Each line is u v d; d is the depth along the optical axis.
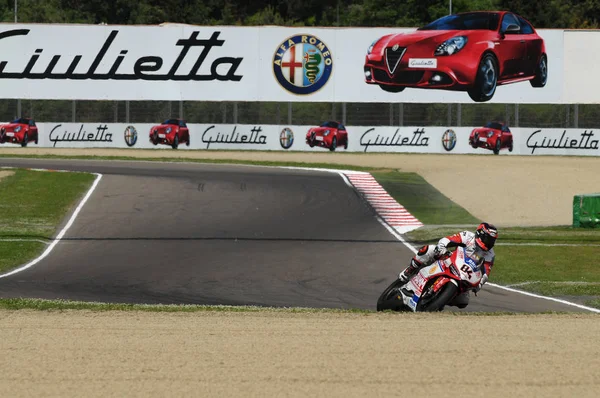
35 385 23.50
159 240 78.00
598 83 170.25
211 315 35.78
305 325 32.94
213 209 96.94
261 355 27.27
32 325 32.66
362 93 168.00
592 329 32.81
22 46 167.38
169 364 25.98
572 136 167.50
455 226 90.38
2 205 96.12
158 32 167.62
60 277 59.12
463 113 171.00
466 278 36.56
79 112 171.75
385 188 116.62
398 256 70.38
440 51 165.38
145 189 108.81
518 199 110.06
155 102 173.12
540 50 169.25
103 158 144.50
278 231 84.25
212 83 168.00
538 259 68.56
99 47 167.62
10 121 171.62
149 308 38.41
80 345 28.75
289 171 130.50
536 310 46.81
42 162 136.00
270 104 172.88
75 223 87.25
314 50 167.50
